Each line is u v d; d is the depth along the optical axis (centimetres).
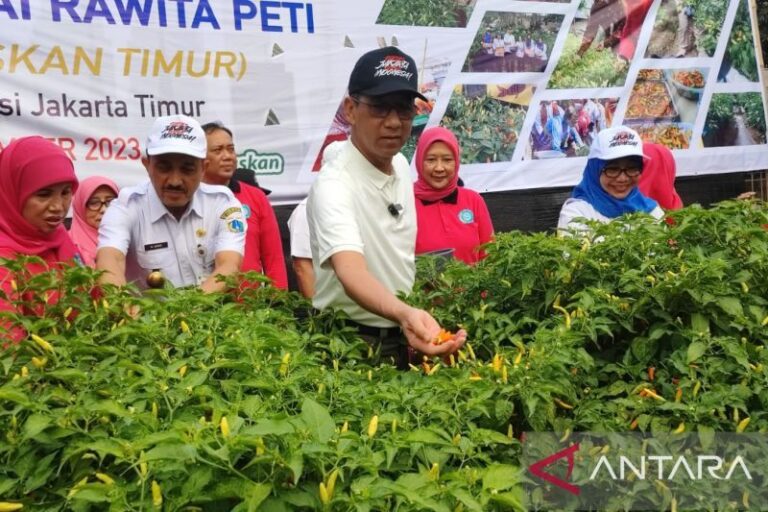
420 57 655
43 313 257
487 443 194
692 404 219
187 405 198
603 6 731
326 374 219
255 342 225
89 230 484
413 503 160
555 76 715
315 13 608
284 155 608
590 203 427
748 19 813
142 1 548
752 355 241
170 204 347
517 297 297
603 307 257
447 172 447
